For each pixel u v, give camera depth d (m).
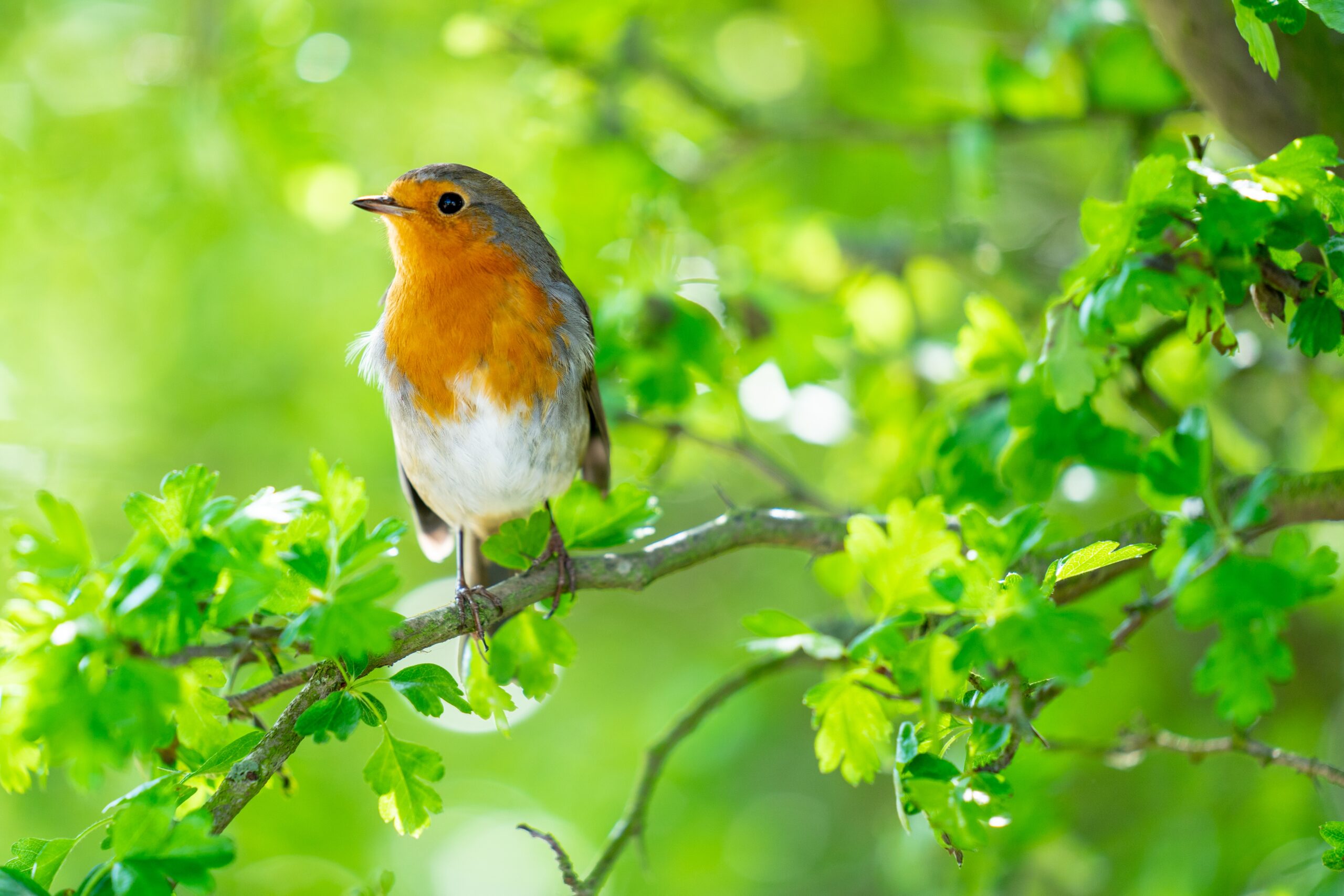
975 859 10.31
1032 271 12.72
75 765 4.57
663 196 10.35
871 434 11.19
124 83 13.80
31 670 4.74
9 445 13.59
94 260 14.48
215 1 12.09
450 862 15.80
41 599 5.10
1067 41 9.99
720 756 13.84
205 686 5.72
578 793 15.63
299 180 11.98
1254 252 5.91
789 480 9.84
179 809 5.53
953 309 13.59
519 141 13.09
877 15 14.41
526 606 6.73
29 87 13.66
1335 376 9.05
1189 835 10.79
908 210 13.80
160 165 13.62
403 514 14.57
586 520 6.52
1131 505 11.18
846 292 11.88
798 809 14.91
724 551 7.61
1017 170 15.66
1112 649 6.29
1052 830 10.28
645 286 9.46
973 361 7.82
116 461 14.16
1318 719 12.00
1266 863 9.99
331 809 13.46
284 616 5.48
